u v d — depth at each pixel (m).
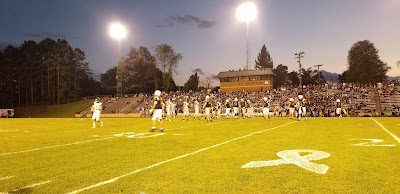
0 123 29.42
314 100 51.12
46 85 101.06
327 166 7.39
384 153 9.10
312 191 5.46
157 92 17.05
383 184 5.81
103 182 6.23
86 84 120.88
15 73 98.88
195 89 106.81
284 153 9.23
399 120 26.70
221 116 42.94
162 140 13.02
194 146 11.05
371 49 92.38
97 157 9.09
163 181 6.25
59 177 6.71
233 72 81.75
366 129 17.16
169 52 90.44
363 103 48.38
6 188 5.91
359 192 5.36
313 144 11.08
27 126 24.03
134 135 15.27
